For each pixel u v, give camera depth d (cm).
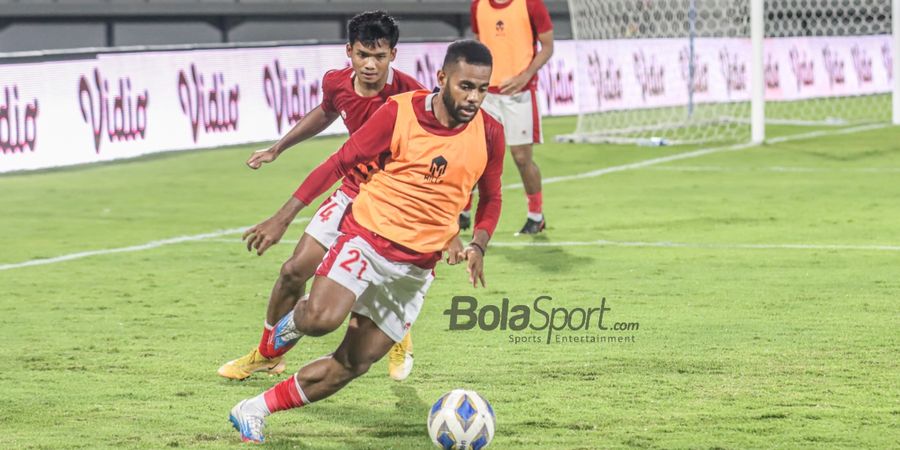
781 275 2284
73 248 2697
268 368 1521
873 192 3441
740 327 1870
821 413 1419
